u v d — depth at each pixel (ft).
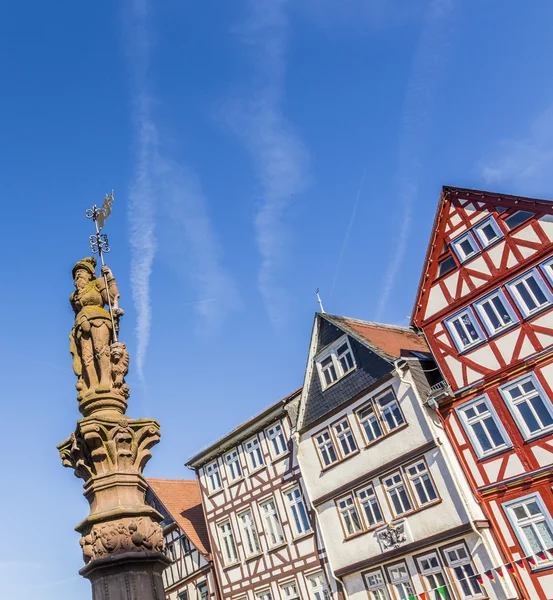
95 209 30.83
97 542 22.08
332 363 78.84
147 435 25.20
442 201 71.05
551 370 59.47
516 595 57.36
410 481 67.26
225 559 89.40
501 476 60.95
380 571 68.95
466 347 65.98
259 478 86.94
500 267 64.90
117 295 28.32
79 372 26.99
